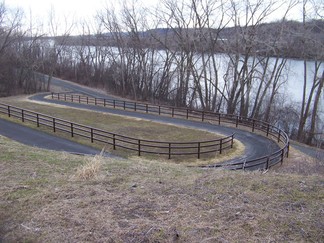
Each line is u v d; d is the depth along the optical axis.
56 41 65.25
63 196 4.88
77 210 4.39
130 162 7.64
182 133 20.41
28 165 6.60
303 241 3.59
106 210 4.38
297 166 12.45
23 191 5.11
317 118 32.22
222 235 3.71
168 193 4.97
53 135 17.75
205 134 20.42
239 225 3.93
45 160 7.09
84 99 38.44
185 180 5.62
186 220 4.07
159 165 7.46
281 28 32.97
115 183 5.45
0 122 20.12
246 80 35.53
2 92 47.69
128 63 50.38
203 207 4.45
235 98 36.22
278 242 3.57
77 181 5.55
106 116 25.36
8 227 4.06
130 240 3.64
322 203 4.52
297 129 33.38
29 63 52.59
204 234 3.74
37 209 4.48
